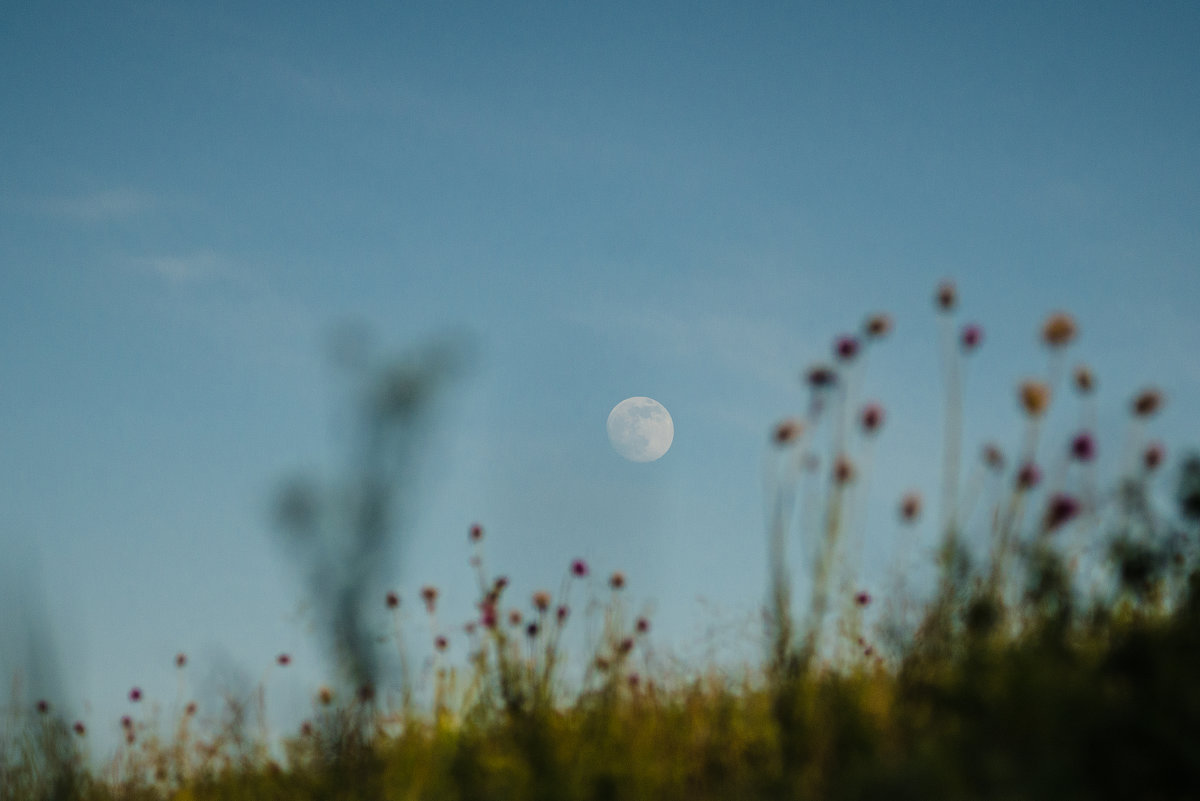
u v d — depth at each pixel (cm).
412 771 443
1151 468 385
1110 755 313
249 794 523
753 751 393
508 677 477
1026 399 364
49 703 496
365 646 407
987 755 331
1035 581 385
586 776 395
